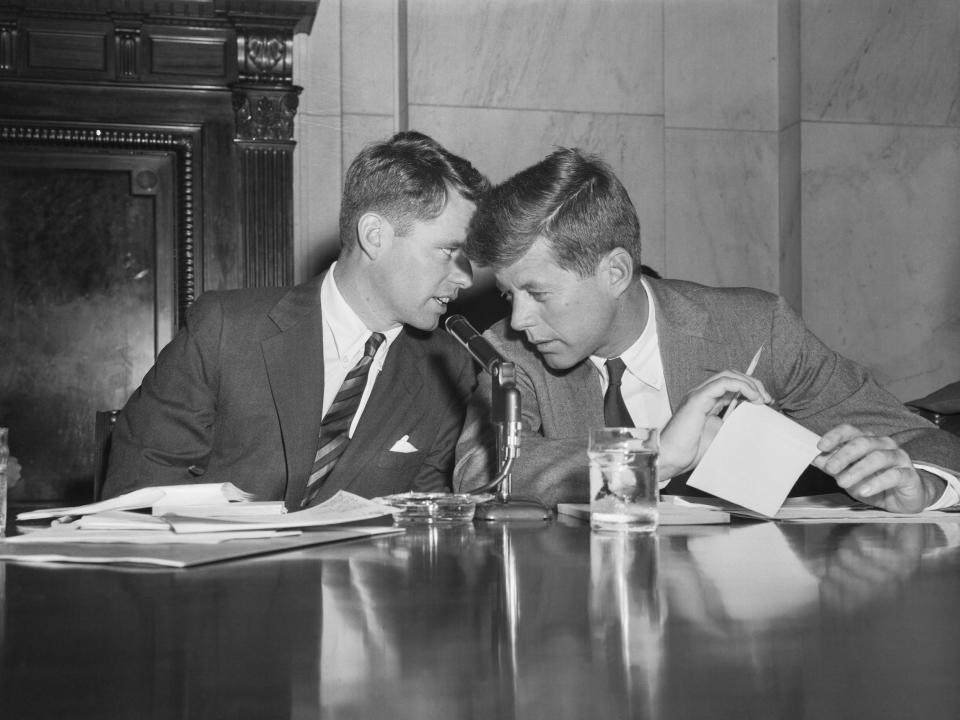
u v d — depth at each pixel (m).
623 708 0.56
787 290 4.14
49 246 3.62
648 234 4.02
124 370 3.66
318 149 3.80
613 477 1.40
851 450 1.62
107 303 3.65
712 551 1.21
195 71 3.64
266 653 0.70
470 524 1.54
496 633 0.76
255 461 2.25
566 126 3.96
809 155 4.06
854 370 2.19
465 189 2.25
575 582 0.98
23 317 3.61
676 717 0.55
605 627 0.77
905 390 4.11
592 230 1.87
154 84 3.62
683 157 4.12
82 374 3.64
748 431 1.58
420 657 0.68
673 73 4.12
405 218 2.21
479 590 0.94
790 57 4.12
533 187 1.88
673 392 2.08
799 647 0.70
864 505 1.78
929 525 1.51
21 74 3.55
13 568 1.08
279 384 2.25
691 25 4.14
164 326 3.67
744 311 2.20
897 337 4.11
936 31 4.14
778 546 1.25
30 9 3.53
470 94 3.90
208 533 1.31
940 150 4.13
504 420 1.64
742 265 4.16
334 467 2.30
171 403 2.25
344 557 1.17
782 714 0.55
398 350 2.40
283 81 3.67
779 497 1.55
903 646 0.70
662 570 1.05
